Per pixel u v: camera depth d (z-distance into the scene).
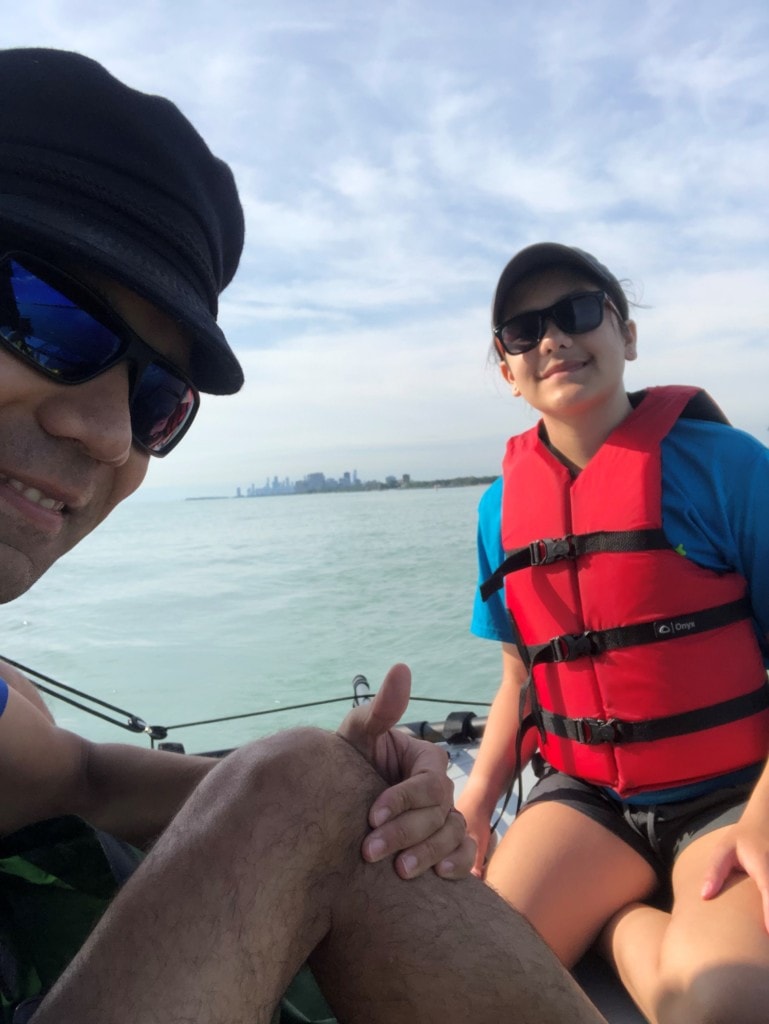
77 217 0.42
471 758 1.32
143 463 0.52
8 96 0.41
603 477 0.95
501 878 0.86
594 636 0.92
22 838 0.52
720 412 1.00
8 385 0.43
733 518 0.90
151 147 0.44
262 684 3.01
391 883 0.47
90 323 0.45
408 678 0.54
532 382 1.00
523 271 0.99
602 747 0.91
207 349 0.47
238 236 0.52
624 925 0.81
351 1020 0.49
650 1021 0.73
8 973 0.45
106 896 0.50
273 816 0.45
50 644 3.94
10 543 0.47
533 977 0.47
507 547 1.04
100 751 0.69
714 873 0.73
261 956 0.42
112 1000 0.39
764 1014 0.61
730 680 0.88
